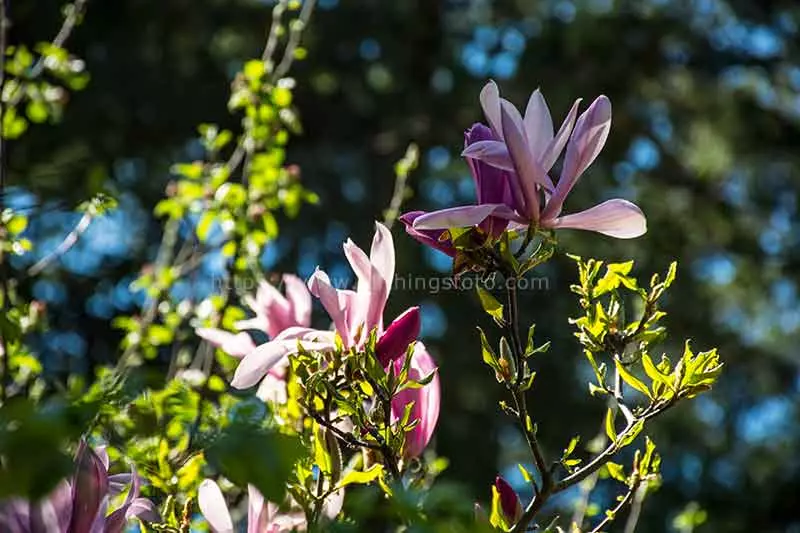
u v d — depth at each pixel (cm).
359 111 1396
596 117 232
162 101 1312
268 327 296
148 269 471
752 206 1452
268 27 1366
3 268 369
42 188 1045
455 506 162
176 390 256
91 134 1262
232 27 1366
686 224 1381
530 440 227
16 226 371
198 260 458
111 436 290
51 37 1237
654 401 234
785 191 1458
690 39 1444
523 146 226
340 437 230
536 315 1253
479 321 1211
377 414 237
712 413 1374
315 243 1329
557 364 1244
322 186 1342
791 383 1402
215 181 465
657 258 1332
